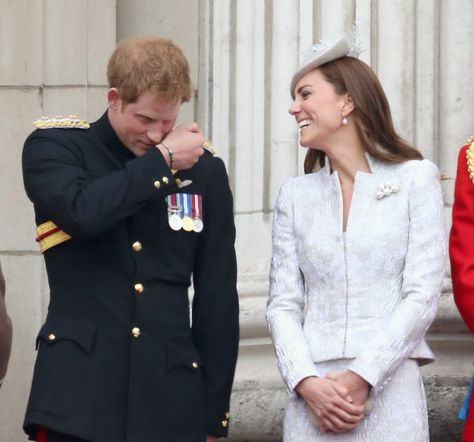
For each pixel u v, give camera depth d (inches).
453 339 909.2
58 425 693.3
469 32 948.6
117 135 728.3
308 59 772.0
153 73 705.0
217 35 989.8
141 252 720.3
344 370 734.5
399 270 746.2
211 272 746.2
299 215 768.3
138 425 703.1
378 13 954.1
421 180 753.0
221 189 751.1
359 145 768.9
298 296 764.0
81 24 1017.5
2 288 748.6
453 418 897.5
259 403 914.7
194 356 727.7
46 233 722.8
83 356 703.7
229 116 977.5
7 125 1012.5
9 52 1017.5
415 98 950.4
